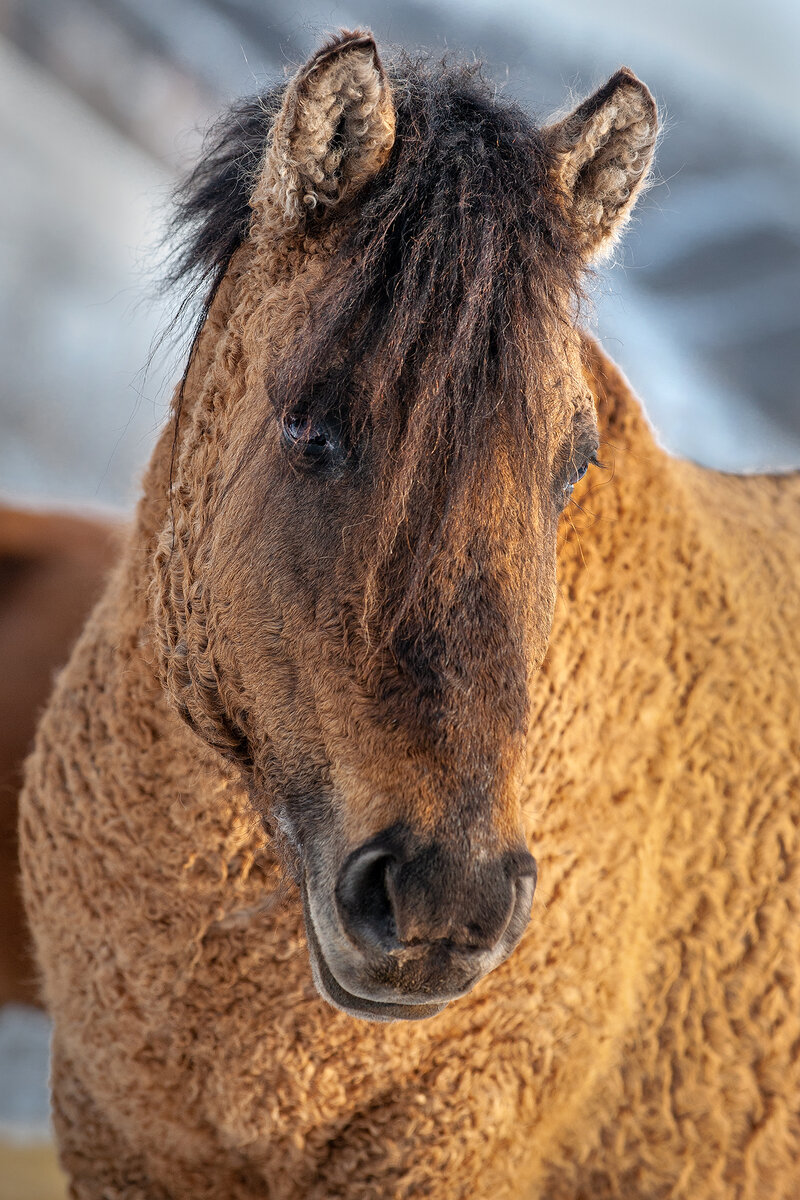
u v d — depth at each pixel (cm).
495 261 420
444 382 418
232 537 428
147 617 443
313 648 423
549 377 423
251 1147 443
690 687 452
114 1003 444
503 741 420
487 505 419
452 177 421
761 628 456
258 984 440
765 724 452
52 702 453
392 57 434
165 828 441
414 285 419
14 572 565
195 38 2122
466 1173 439
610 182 434
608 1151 445
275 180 427
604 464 449
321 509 423
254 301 431
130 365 1485
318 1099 440
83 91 2100
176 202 447
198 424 436
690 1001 447
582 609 446
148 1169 450
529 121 430
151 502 445
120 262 1672
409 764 419
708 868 449
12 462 1281
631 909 446
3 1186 546
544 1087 442
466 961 418
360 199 425
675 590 453
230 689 430
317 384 421
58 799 446
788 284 1858
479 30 2328
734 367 1673
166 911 441
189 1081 443
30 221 1673
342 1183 441
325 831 422
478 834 418
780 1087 446
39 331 1474
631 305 1775
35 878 449
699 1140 445
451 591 419
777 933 448
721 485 470
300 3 2252
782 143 2294
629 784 447
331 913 420
